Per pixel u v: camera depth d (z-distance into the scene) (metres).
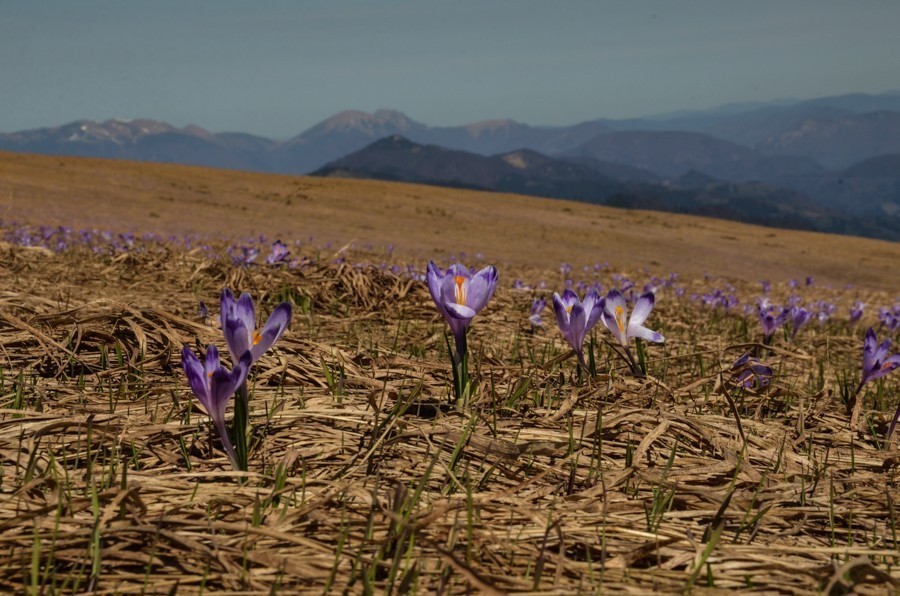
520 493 2.46
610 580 1.87
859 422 3.89
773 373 5.17
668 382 4.61
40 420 2.83
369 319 6.40
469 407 3.33
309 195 62.22
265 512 2.13
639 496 2.51
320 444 2.86
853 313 8.12
